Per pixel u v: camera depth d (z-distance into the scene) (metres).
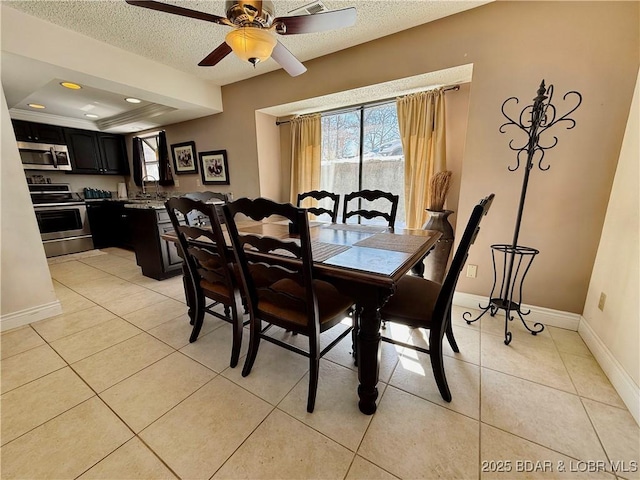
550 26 1.79
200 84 3.29
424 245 1.58
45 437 1.22
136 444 1.19
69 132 4.50
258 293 1.45
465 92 2.49
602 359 1.60
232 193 3.88
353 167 3.33
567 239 1.94
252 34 1.45
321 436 1.21
